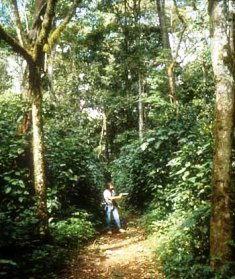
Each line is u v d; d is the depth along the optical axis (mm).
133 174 13125
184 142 10070
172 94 12750
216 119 5934
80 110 24875
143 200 13273
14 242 6711
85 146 12469
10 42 7023
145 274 6930
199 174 7793
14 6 8039
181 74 15094
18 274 6395
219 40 5906
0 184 8789
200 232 6711
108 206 11141
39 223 7531
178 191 9062
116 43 21656
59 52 25250
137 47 17281
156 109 13312
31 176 9141
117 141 25094
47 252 7188
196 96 13094
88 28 21812
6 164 8844
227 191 5801
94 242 9602
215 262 5746
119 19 17797
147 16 20797
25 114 9484
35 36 9352
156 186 11156
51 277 6688
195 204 8156
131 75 22344
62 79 24672
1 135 9141
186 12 14492
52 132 11695
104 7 18938
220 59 5883
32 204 8672
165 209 10242
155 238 8789
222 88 5863
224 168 5816
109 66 22828
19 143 8922
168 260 6973
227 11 5977
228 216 5773
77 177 10688
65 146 11203
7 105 10805
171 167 10562
